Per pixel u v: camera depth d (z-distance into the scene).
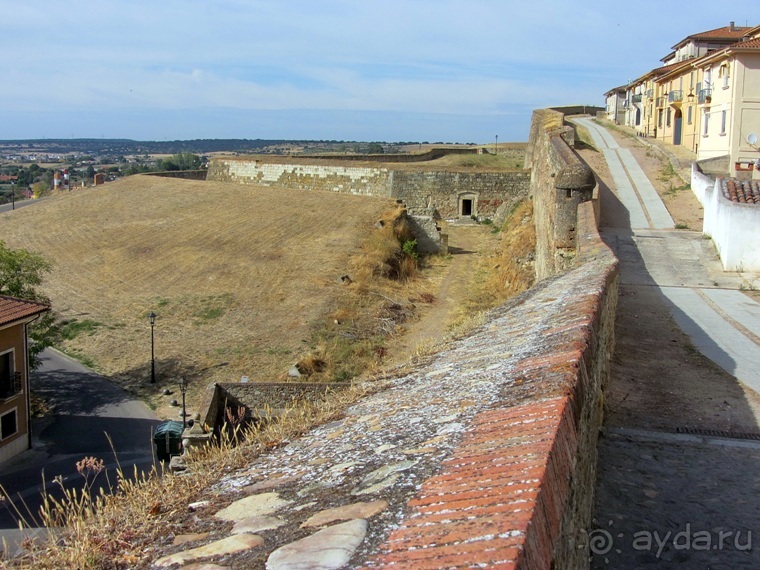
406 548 2.82
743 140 31.67
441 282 35.84
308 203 46.88
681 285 16.88
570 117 69.19
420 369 6.93
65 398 25.67
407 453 4.16
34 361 26.41
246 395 18.39
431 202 46.59
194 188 53.50
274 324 29.77
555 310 7.40
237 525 3.88
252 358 27.16
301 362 25.94
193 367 27.25
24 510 17.34
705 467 7.62
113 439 22.77
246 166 55.22
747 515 6.65
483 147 74.06
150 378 26.83
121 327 31.14
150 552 3.95
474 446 3.85
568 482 3.72
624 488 7.16
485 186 45.72
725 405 9.42
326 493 3.98
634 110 56.69
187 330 30.31
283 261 36.72
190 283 35.06
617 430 8.51
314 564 2.95
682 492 7.09
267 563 3.15
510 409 4.32
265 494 4.37
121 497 5.70
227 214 46.12
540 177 31.44
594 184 19.69
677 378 10.49
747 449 8.03
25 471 20.88
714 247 19.97
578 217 17.58
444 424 4.53
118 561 3.92
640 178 30.41
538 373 4.95
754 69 31.23
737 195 19.34
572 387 4.48
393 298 32.72
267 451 5.68
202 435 15.58
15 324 22.56
